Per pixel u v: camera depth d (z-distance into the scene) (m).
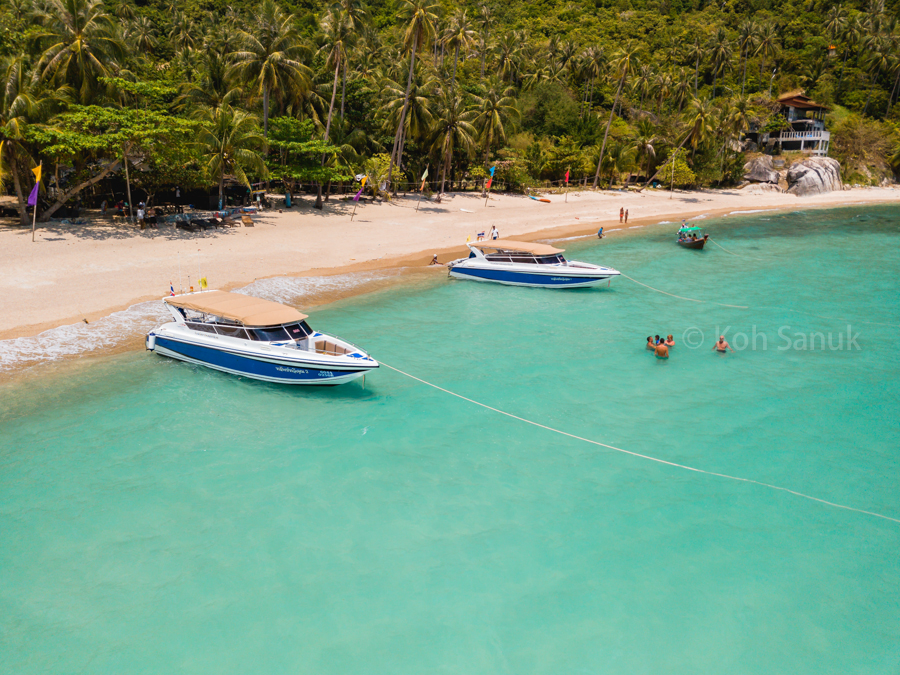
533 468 15.01
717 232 53.78
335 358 18.36
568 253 42.78
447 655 9.51
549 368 21.50
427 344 23.56
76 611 10.16
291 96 54.25
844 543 12.48
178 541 11.92
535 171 78.69
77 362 20.19
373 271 34.94
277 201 52.94
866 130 99.38
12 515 12.48
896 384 20.41
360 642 9.70
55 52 39.38
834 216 65.38
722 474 14.95
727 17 124.25
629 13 127.62
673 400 19.08
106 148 36.75
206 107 47.06
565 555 11.85
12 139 33.22
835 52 115.50
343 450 15.57
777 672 9.38
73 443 15.34
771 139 97.50
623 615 10.38
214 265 32.25
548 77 94.62
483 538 12.28
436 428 16.92
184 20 82.88
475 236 47.00
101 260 30.91
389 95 61.97
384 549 11.88
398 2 58.00
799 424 17.56
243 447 15.56
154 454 15.02
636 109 102.62
